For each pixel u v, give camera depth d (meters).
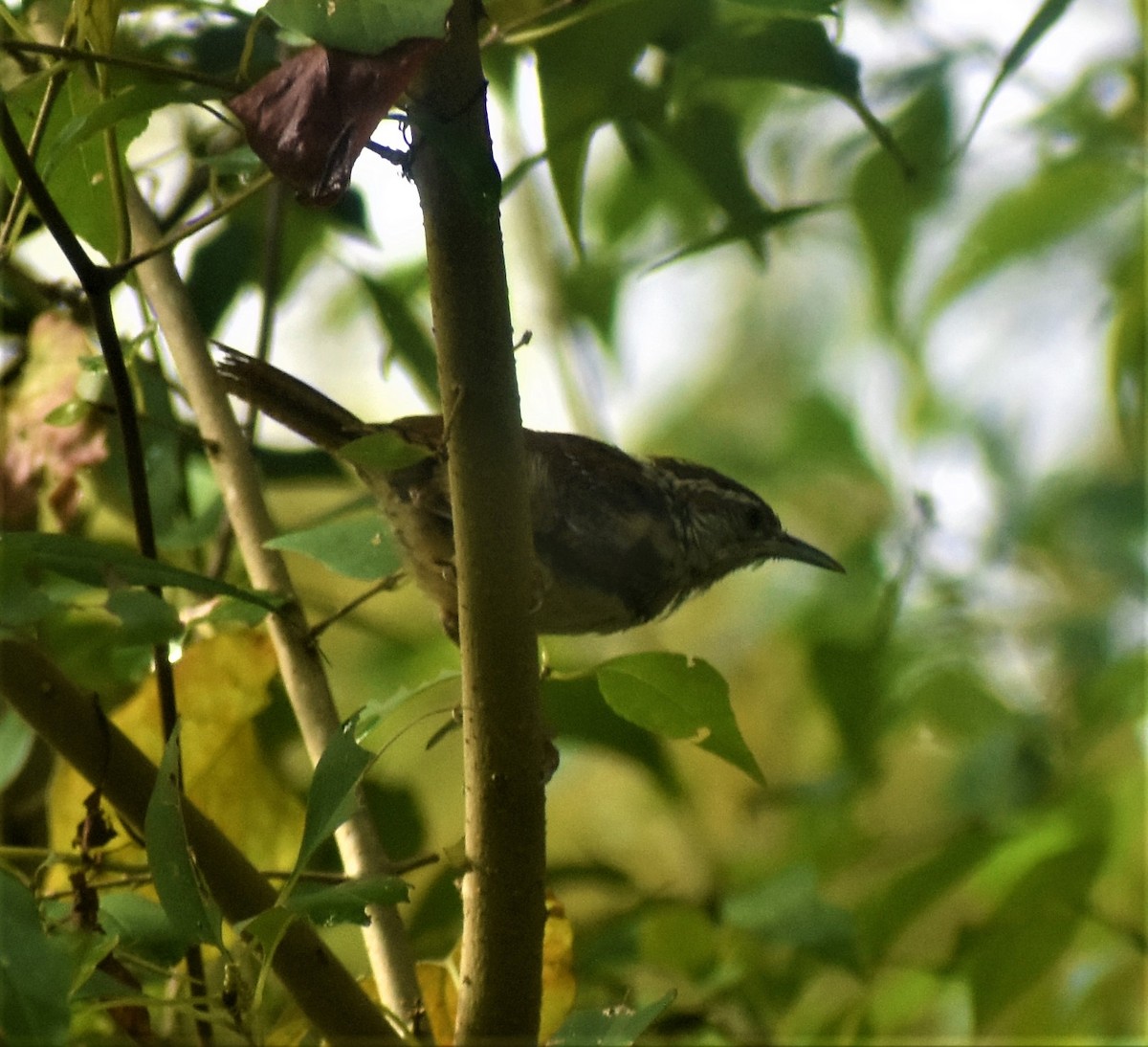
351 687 10.85
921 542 11.39
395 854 8.30
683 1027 8.10
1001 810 10.10
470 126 4.41
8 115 4.86
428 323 9.28
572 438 7.93
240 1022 4.75
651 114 7.99
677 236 11.73
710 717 5.84
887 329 11.55
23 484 6.99
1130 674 10.12
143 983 6.70
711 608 13.66
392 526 6.96
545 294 11.39
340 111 4.17
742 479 12.98
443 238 4.57
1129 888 10.16
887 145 7.42
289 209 9.02
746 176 8.48
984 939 8.45
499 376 4.67
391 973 6.09
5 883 4.06
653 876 11.36
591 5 6.65
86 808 5.61
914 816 12.08
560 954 6.19
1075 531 11.96
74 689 5.33
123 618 4.73
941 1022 9.91
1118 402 12.03
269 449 8.55
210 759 7.04
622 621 8.10
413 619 11.99
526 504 4.82
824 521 12.84
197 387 7.04
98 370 5.91
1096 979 9.25
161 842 4.73
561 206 7.43
